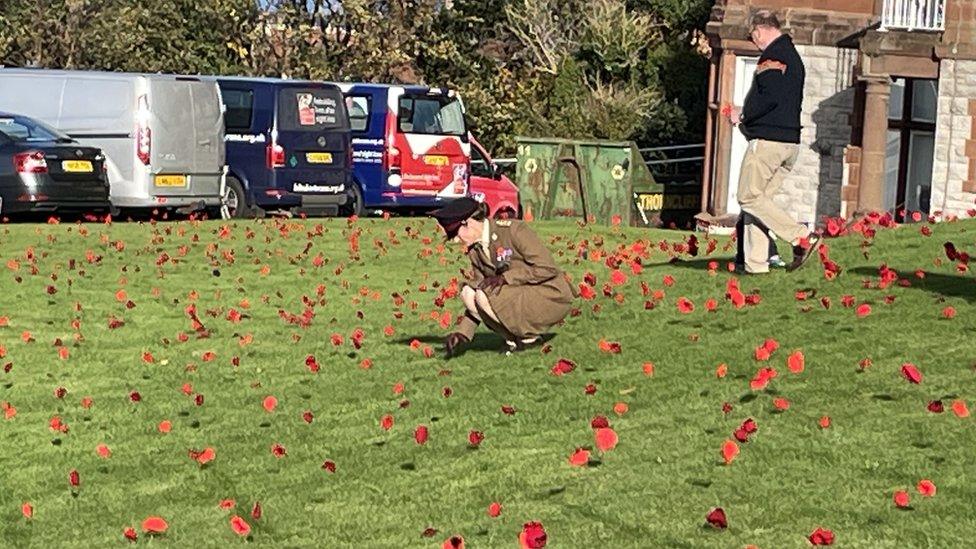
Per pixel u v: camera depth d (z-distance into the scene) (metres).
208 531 6.91
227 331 12.76
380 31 40.81
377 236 20.36
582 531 6.40
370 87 29.34
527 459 7.62
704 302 11.67
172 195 25.03
